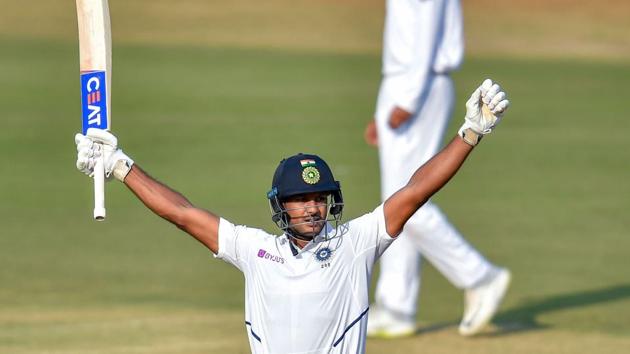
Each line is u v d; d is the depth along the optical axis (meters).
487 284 32.47
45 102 81.06
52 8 127.31
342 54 111.12
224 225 17.84
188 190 54.31
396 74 32.56
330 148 65.94
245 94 86.81
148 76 94.88
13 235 46.00
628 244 45.34
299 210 17.17
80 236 46.12
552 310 36.03
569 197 54.94
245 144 67.00
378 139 33.69
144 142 67.12
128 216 50.44
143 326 33.03
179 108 80.06
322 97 86.12
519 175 60.56
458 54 32.84
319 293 17.27
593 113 82.38
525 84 95.50
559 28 126.38
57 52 105.50
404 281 32.88
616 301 37.00
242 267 17.80
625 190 56.88
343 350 17.47
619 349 31.00
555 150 68.31
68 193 54.62
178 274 40.28
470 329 32.72
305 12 131.50
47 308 35.12
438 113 32.94
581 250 44.31
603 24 128.12
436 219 32.19
